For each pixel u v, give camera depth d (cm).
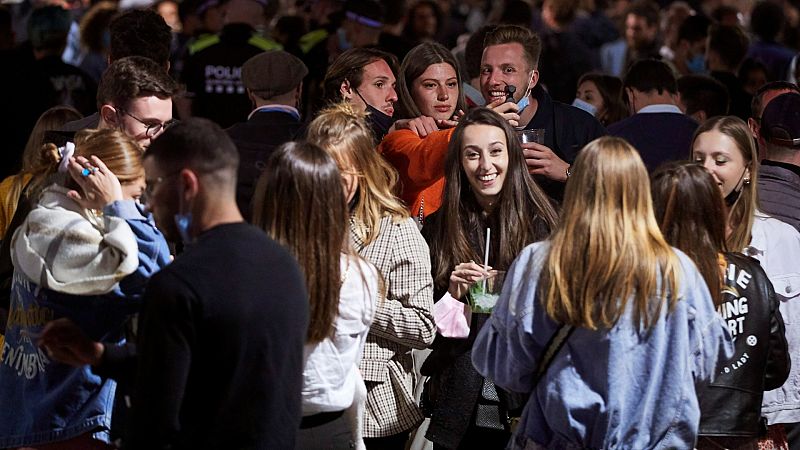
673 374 521
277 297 471
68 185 583
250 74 828
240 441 466
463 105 816
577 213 521
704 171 581
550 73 1560
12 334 596
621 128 922
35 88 1136
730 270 594
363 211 638
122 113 662
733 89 1162
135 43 796
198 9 1412
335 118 640
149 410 456
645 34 1557
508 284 541
